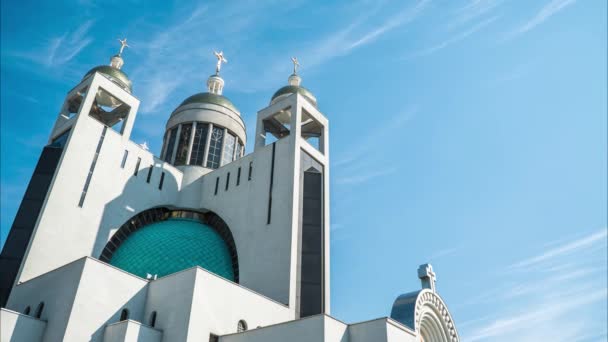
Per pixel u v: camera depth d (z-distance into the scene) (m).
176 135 49.69
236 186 41.50
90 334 24.92
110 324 25.67
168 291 27.28
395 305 28.41
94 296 25.83
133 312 27.23
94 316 25.41
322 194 38.34
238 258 37.19
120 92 41.44
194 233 38.19
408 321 26.84
